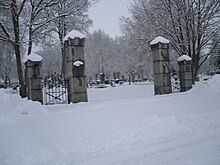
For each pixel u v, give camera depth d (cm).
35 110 1018
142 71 5997
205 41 2547
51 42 2409
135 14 2873
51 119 878
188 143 543
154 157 466
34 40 2211
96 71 6231
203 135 600
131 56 3138
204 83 1741
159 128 673
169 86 1686
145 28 2761
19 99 1041
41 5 2012
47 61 6122
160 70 1667
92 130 683
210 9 2450
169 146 529
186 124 702
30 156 502
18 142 596
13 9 1848
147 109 988
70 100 1418
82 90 1402
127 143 563
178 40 2559
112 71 6256
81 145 557
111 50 6244
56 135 647
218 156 452
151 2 2680
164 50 1675
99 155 496
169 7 2520
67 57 1420
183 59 1806
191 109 927
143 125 710
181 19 2461
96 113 967
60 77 2150
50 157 497
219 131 631
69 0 2144
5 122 842
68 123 792
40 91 1442
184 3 2433
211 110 888
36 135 655
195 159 441
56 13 2220
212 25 2506
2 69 4725
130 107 1078
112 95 2125
